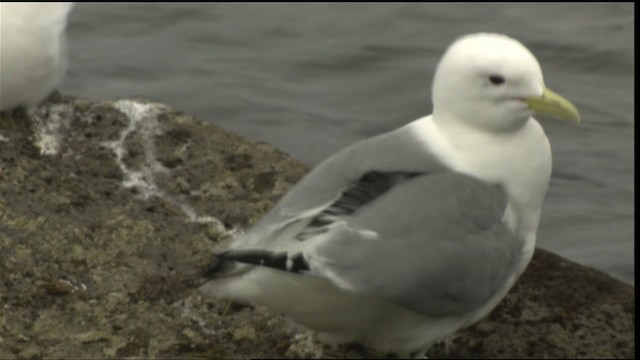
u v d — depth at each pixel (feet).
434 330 34.24
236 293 33.55
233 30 76.84
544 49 74.18
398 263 32.32
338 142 64.08
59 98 45.50
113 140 44.14
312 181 33.71
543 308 37.35
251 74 71.41
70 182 41.73
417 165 34.06
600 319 36.94
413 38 75.66
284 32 76.48
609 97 68.90
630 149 63.26
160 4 79.56
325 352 35.55
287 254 32.07
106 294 37.32
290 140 64.18
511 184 34.37
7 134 43.34
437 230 32.83
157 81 70.13
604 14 79.10
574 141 64.49
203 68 71.72
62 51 44.80
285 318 35.96
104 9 78.54
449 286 32.91
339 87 70.69
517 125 34.60
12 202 40.11
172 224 40.40
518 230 34.68
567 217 57.00
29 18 42.75
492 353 35.91
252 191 42.39
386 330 34.22
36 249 38.55
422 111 67.87
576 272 38.75
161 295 37.42
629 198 58.65
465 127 34.63
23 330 35.76
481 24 77.97
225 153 43.96
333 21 78.23
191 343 35.70
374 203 32.99
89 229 39.65
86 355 34.99
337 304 33.19
